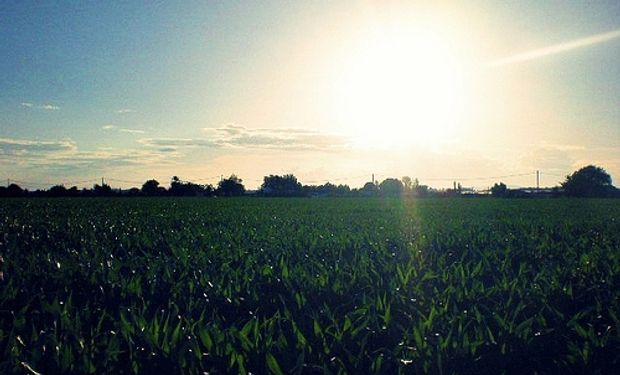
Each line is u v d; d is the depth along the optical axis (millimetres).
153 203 48531
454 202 59500
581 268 10555
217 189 99625
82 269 9539
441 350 5477
